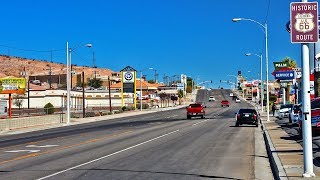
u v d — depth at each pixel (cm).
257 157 1994
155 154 2142
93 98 12244
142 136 3356
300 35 1212
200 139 3003
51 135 3934
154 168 1653
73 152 2316
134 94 11275
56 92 10356
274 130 3516
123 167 1692
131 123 5750
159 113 9238
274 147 2195
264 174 1515
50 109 8119
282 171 1402
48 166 1767
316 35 1210
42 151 2433
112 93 12262
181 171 1570
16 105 10125
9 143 3180
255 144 2634
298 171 1400
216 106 12162
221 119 6122
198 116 6550
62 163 1855
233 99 16225
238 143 2695
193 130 3975
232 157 1992
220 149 2350
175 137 3200
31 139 3516
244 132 3669
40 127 5531
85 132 4150
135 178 1426
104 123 6159
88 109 10844
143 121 6225
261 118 5834
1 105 6175
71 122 6569
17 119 5475
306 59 1244
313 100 2739
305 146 1267
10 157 2172
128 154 2161
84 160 1944
